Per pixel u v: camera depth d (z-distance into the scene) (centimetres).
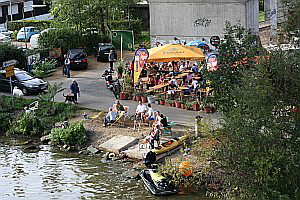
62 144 2970
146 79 3834
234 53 2550
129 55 5106
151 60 3525
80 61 4581
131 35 5334
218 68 2527
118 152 2752
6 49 4366
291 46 2331
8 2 6600
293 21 2567
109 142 2856
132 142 2834
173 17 4669
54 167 2681
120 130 3031
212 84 2511
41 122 3203
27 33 5897
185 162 2383
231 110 2114
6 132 3238
